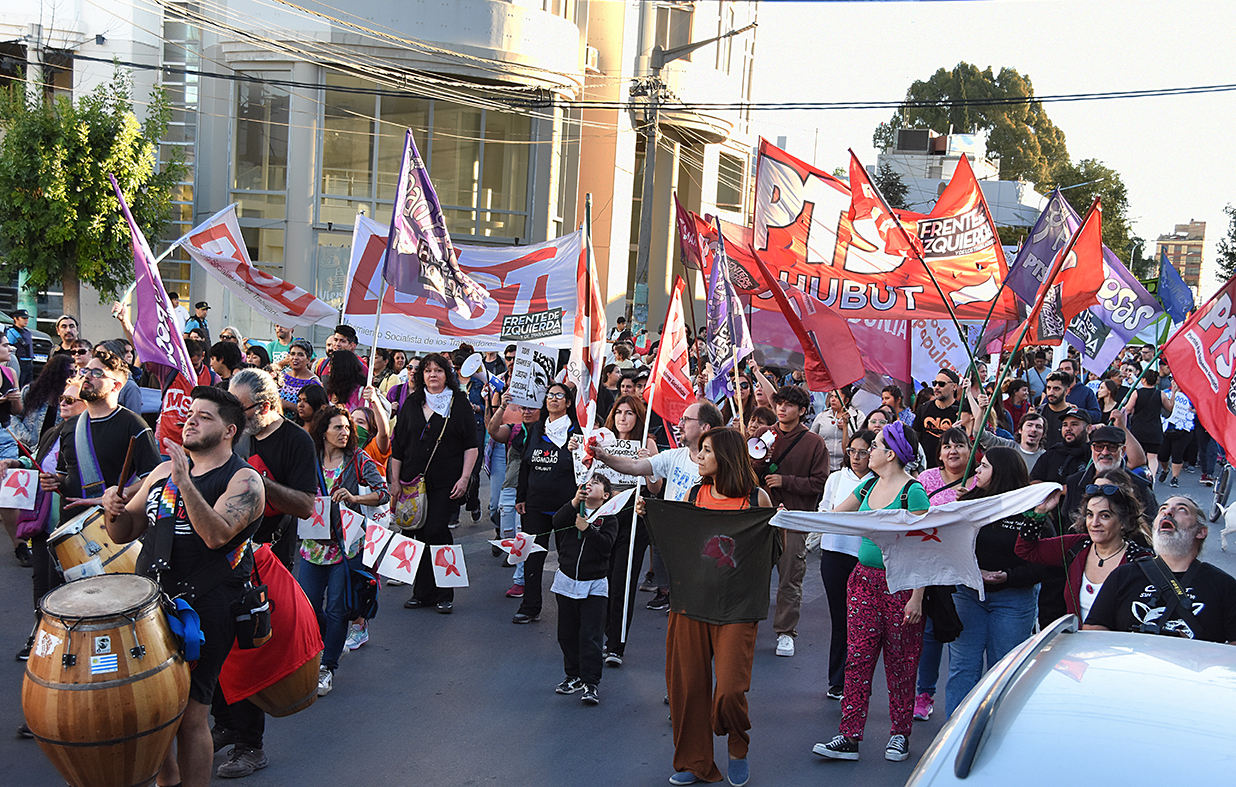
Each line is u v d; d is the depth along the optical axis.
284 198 24.17
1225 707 2.56
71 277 22.89
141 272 7.49
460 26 24.03
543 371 8.62
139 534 4.97
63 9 25.77
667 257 33.94
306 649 5.26
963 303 11.46
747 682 5.29
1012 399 11.88
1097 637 3.16
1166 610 4.63
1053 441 10.48
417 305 9.51
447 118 24.61
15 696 6.12
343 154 24.09
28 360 17.31
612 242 30.86
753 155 40.25
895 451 5.75
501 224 25.44
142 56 25.91
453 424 8.42
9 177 21.94
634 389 10.64
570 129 28.31
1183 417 17.14
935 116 79.50
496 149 25.19
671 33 33.50
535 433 8.46
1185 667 2.85
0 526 10.60
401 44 23.59
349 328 10.86
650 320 34.00
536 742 5.92
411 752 5.71
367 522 6.79
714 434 5.61
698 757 5.39
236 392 5.35
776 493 7.75
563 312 9.70
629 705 6.59
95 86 24.70
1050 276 7.53
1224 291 6.96
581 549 6.55
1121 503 5.24
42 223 21.98
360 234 9.51
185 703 4.33
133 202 22.98
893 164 66.31
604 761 5.69
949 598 5.69
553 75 25.31
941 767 2.37
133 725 4.09
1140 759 2.30
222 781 5.22
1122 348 13.80
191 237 10.48
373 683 6.79
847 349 8.80
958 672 5.98
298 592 5.29
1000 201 63.50
